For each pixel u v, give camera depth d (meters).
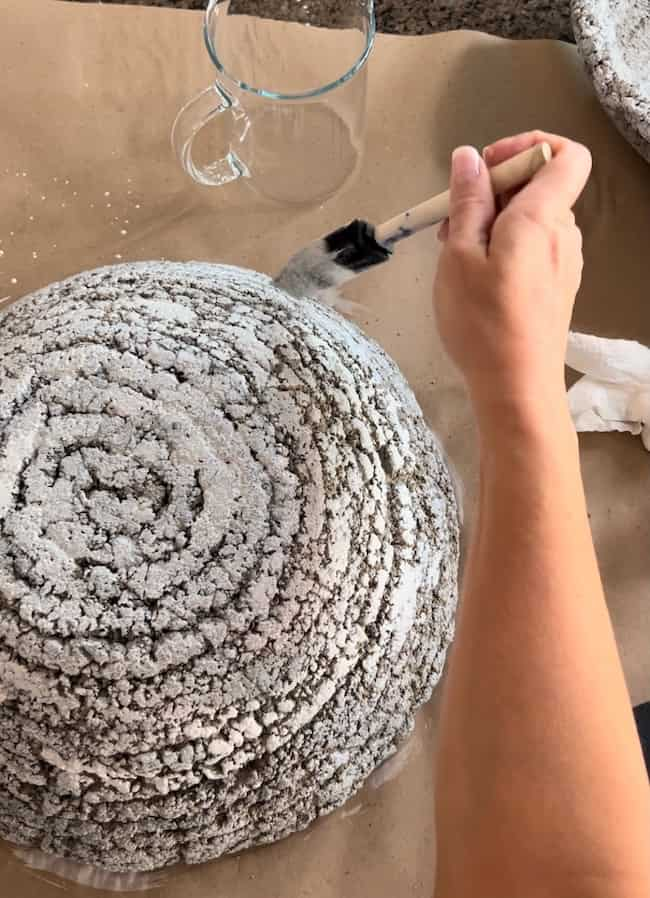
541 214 0.53
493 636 0.48
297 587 0.66
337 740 0.70
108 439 0.68
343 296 0.99
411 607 0.72
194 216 1.03
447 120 1.07
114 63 1.06
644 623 0.88
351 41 1.02
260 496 0.67
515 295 0.52
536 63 1.09
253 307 0.78
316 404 0.71
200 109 1.05
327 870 0.77
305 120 1.00
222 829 0.71
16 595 0.64
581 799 0.45
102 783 0.66
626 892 0.43
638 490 0.93
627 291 1.01
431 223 0.61
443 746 0.50
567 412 0.53
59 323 0.75
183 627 0.64
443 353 0.97
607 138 1.07
